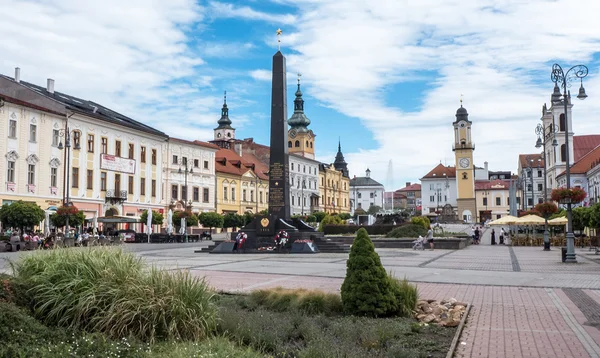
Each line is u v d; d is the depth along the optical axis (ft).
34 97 173.99
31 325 23.70
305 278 58.08
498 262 85.10
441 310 36.19
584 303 41.57
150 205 221.87
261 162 365.40
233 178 287.69
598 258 96.37
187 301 27.53
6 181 159.12
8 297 25.49
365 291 34.53
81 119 187.42
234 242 113.60
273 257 96.63
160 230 224.33
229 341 25.82
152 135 223.71
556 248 136.15
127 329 25.67
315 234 116.26
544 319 34.76
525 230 213.87
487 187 479.41
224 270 67.62
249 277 58.95
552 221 145.79
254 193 310.86
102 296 26.58
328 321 31.73
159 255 104.32
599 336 29.86
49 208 172.55
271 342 26.76
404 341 28.09
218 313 29.01
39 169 170.71
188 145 247.09
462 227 312.91
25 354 20.74
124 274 28.25
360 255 35.29
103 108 225.76
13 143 161.79
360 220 257.75
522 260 90.27
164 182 231.50
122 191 204.64
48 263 29.25
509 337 29.55
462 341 28.50
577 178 251.39
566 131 93.09
